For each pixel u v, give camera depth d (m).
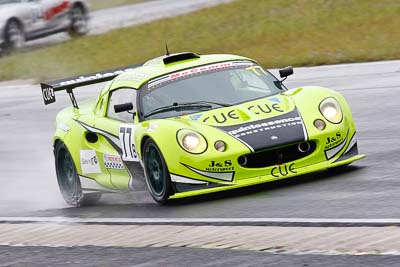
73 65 81.19
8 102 67.00
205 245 22.67
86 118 34.03
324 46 72.12
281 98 30.42
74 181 34.44
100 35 96.00
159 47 85.00
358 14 85.62
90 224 28.23
